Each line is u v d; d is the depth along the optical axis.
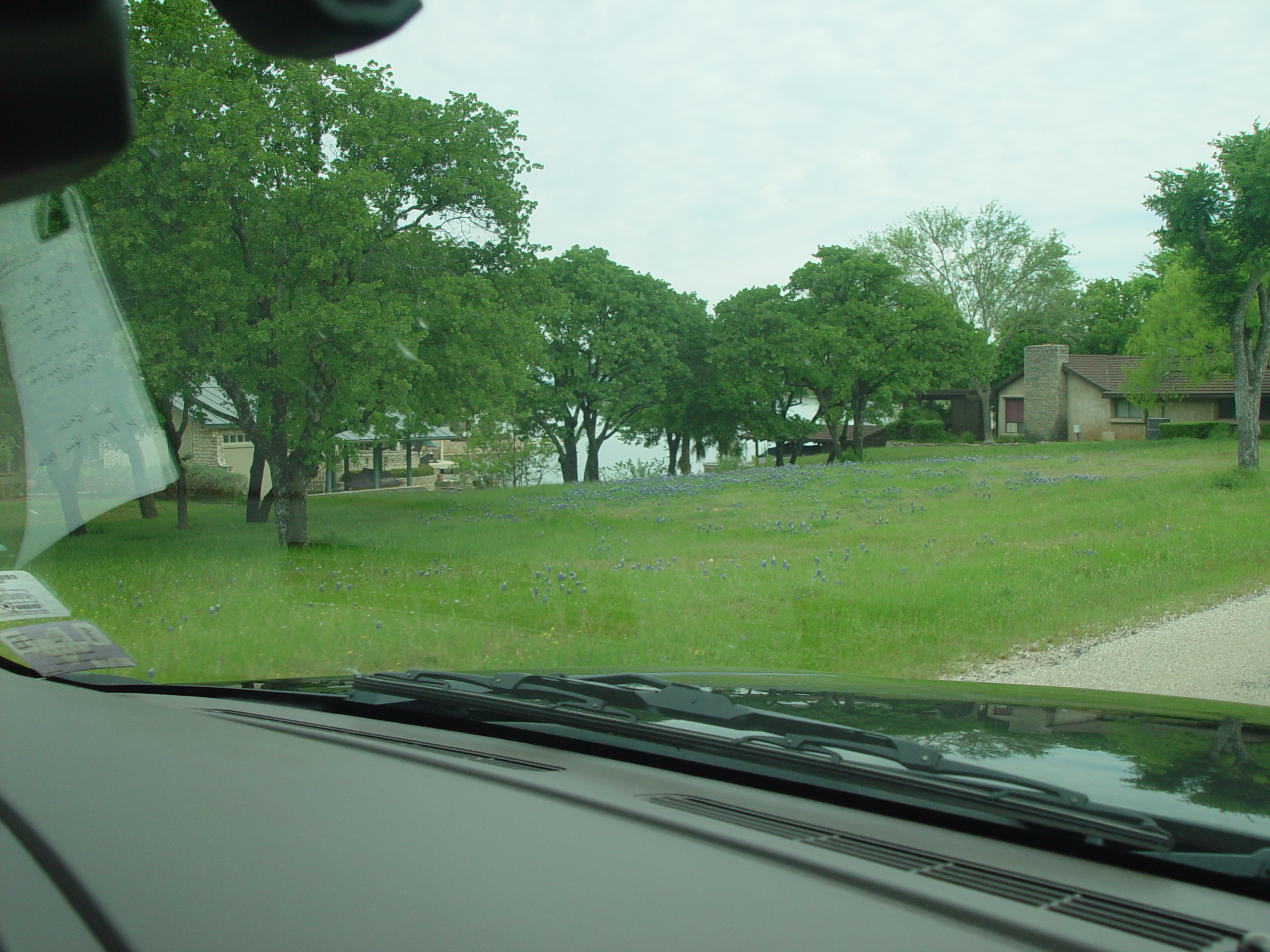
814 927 1.01
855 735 1.74
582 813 1.40
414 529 16.56
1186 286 38.47
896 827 1.42
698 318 48.00
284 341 12.05
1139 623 8.12
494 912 1.04
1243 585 9.89
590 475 45.06
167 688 2.38
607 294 41.41
